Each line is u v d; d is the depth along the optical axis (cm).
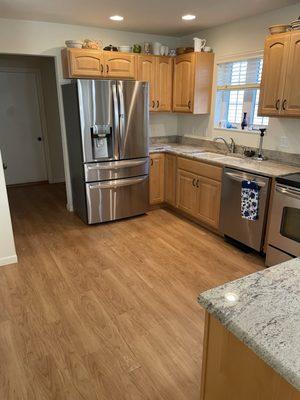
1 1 282
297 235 252
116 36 407
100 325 212
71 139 384
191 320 218
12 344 195
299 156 311
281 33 275
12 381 170
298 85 265
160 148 429
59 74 382
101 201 380
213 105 411
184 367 179
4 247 288
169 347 193
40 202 481
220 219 341
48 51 371
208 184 353
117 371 176
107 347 193
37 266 289
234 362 87
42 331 206
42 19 349
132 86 362
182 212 424
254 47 343
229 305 87
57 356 186
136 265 292
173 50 425
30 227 381
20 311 226
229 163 322
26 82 543
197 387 166
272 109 292
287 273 105
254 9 312
